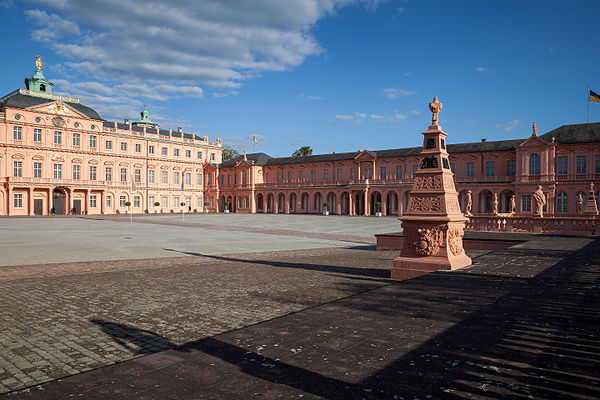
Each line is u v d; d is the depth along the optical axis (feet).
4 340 20.98
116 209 280.51
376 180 261.03
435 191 36.35
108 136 276.82
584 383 11.42
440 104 37.55
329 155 300.20
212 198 340.59
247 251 68.28
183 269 46.50
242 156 343.87
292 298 30.25
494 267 33.68
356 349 14.61
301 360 13.69
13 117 231.09
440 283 26.91
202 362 13.76
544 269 32.12
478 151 226.17
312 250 70.85
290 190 300.20
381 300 22.24
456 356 13.67
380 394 11.02
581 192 188.65
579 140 191.93
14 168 233.35
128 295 31.91
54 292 33.24
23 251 65.31
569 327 16.66
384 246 71.87
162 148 310.45
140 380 12.50
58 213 254.47
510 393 10.88
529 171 200.75
